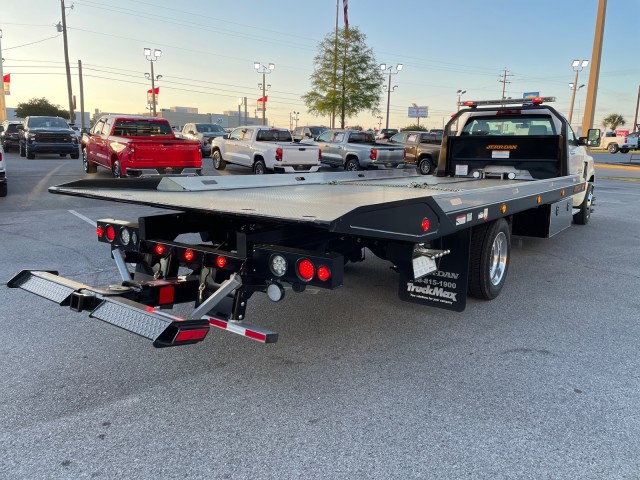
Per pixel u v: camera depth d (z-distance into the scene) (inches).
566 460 104.0
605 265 269.4
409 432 113.3
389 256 149.0
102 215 386.3
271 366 145.4
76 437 110.2
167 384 134.1
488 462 103.1
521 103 293.3
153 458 103.4
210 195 179.0
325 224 105.7
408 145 846.5
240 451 106.0
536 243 325.7
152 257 157.8
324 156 781.9
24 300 196.5
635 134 1697.8
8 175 633.6
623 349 160.1
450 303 167.6
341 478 98.0
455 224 153.2
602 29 825.5
